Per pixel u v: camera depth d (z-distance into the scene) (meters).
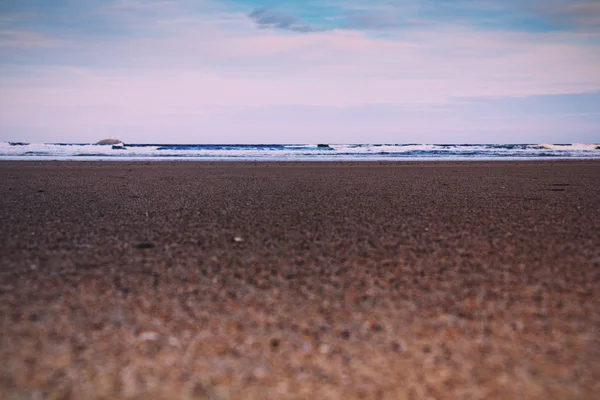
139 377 2.83
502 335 3.41
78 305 3.93
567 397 2.66
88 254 5.57
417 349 3.20
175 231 6.91
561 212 8.75
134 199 10.48
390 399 2.65
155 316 3.71
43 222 7.60
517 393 2.70
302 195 11.28
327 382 2.81
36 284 4.46
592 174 18.61
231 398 2.64
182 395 2.66
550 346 3.24
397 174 18.19
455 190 12.54
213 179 15.70
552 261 5.30
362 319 3.68
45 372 2.87
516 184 14.36
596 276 4.76
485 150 43.56
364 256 5.50
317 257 5.46
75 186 13.30
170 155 33.72
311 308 3.90
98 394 2.66
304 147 44.31
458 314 3.78
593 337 3.37
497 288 4.39
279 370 2.93
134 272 4.85
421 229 7.09
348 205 9.61
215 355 3.10
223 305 3.95
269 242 6.21
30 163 23.86
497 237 6.53
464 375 2.88
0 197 10.75
